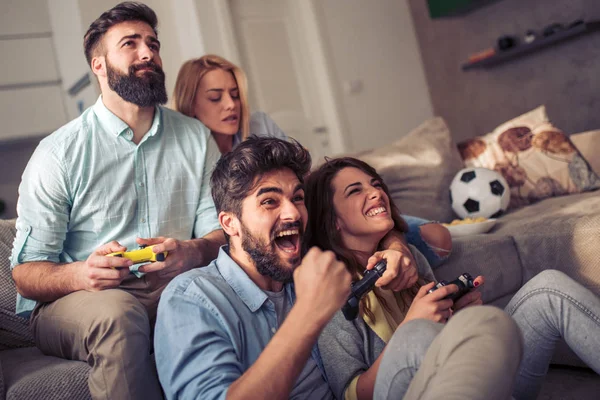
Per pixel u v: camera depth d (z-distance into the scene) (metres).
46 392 1.32
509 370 0.85
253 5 4.54
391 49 5.13
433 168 2.63
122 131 1.72
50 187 1.62
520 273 2.12
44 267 1.56
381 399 1.03
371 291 1.43
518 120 2.85
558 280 1.23
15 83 3.85
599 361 1.16
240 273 1.22
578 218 2.02
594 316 1.17
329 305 0.98
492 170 2.58
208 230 1.79
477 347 0.86
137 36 1.70
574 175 2.67
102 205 1.68
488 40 4.79
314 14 4.70
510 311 1.31
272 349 0.97
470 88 4.98
